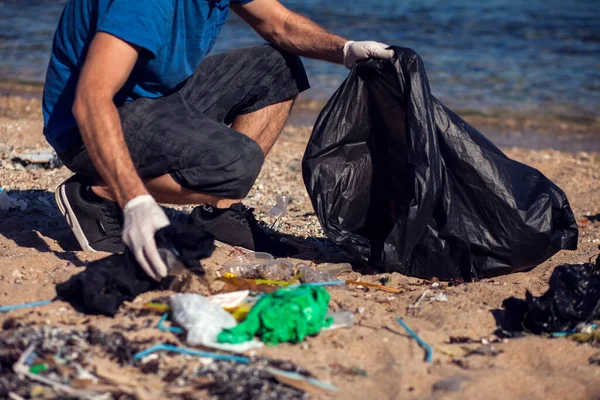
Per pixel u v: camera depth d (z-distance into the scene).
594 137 15.91
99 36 4.72
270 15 6.10
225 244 6.14
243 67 6.17
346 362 4.28
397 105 5.62
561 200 5.84
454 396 3.98
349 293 5.33
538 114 17.52
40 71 19.59
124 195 4.50
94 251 5.77
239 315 4.59
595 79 20.56
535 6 31.23
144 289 4.87
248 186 5.38
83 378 3.87
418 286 5.59
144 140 5.30
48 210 7.24
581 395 4.14
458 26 26.95
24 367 3.89
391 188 5.84
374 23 27.00
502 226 5.59
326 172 5.77
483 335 4.82
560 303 4.79
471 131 5.69
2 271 5.29
